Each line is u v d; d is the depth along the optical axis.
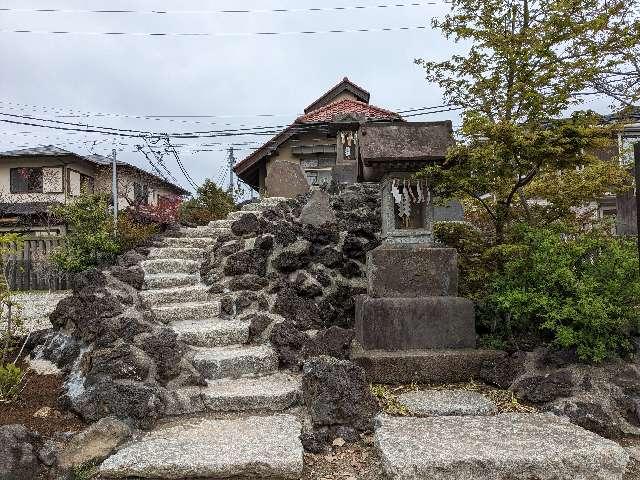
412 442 3.41
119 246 9.22
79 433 3.46
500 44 5.13
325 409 3.83
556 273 4.45
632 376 4.25
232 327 5.31
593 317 4.27
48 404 4.07
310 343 4.95
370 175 5.48
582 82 4.97
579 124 4.95
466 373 4.73
